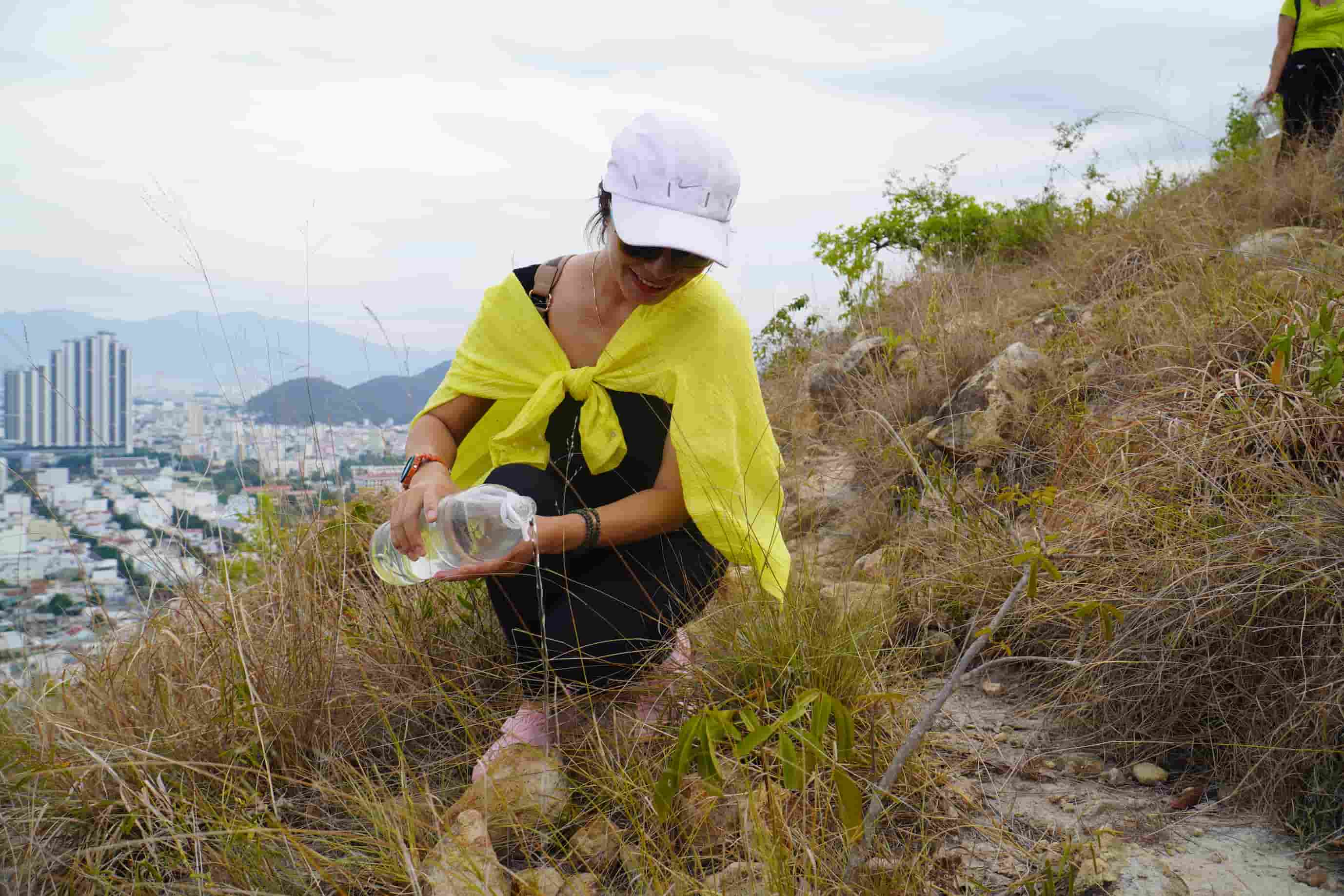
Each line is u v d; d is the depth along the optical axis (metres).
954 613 3.08
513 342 2.50
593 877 1.89
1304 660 2.22
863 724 2.21
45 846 1.87
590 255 2.50
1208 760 2.30
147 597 2.57
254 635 2.43
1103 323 4.56
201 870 1.86
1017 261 7.62
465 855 1.79
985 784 2.27
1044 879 1.83
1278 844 1.99
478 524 2.23
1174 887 1.84
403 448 2.58
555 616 2.33
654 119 2.16
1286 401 3.09
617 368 2.42
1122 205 7.23
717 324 2.39
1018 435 4.09
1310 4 6.65
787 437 5.29
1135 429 3.39
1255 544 2.47
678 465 2.36
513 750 2.13
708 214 2.14
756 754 2.11
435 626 2.80
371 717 2.43
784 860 1.73
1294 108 6.81
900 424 4.72
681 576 2.44
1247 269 4.33
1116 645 2.51
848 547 4.00
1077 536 2.98
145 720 2.21
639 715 2.29
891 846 2.01
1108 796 2.21
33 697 2.29
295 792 2.17
